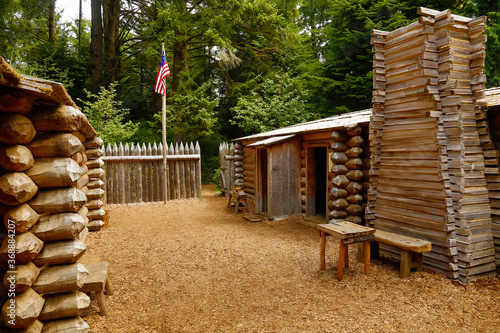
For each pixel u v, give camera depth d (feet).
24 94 8.86
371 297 13.92
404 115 18.28
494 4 42.39
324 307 13.01
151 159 38.99
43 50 58.95
